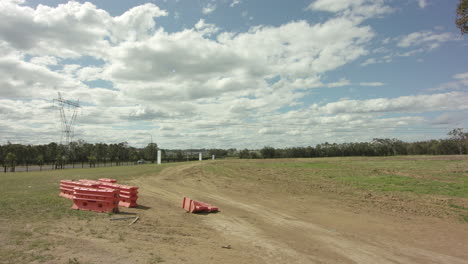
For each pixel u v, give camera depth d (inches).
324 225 384.8
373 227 375.2
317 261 253.1
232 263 237.9
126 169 1443.2
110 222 352.8
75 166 2383.1
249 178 941.2
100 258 227.0
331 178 858.8
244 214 450.9
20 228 305.7
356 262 253.6
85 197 415.5
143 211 433.7
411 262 256.2
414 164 1251.2
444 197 542.3
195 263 231.6
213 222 393.7
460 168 1005.2
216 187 774.5
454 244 307.1
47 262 212.4
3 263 207.3
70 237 280.4
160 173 1170.0
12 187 660.1
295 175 967.0
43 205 434.0
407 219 416.2
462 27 762.8
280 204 534.9
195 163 1813.5
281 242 308.0
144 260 228.4
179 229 343.0
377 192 620.1
